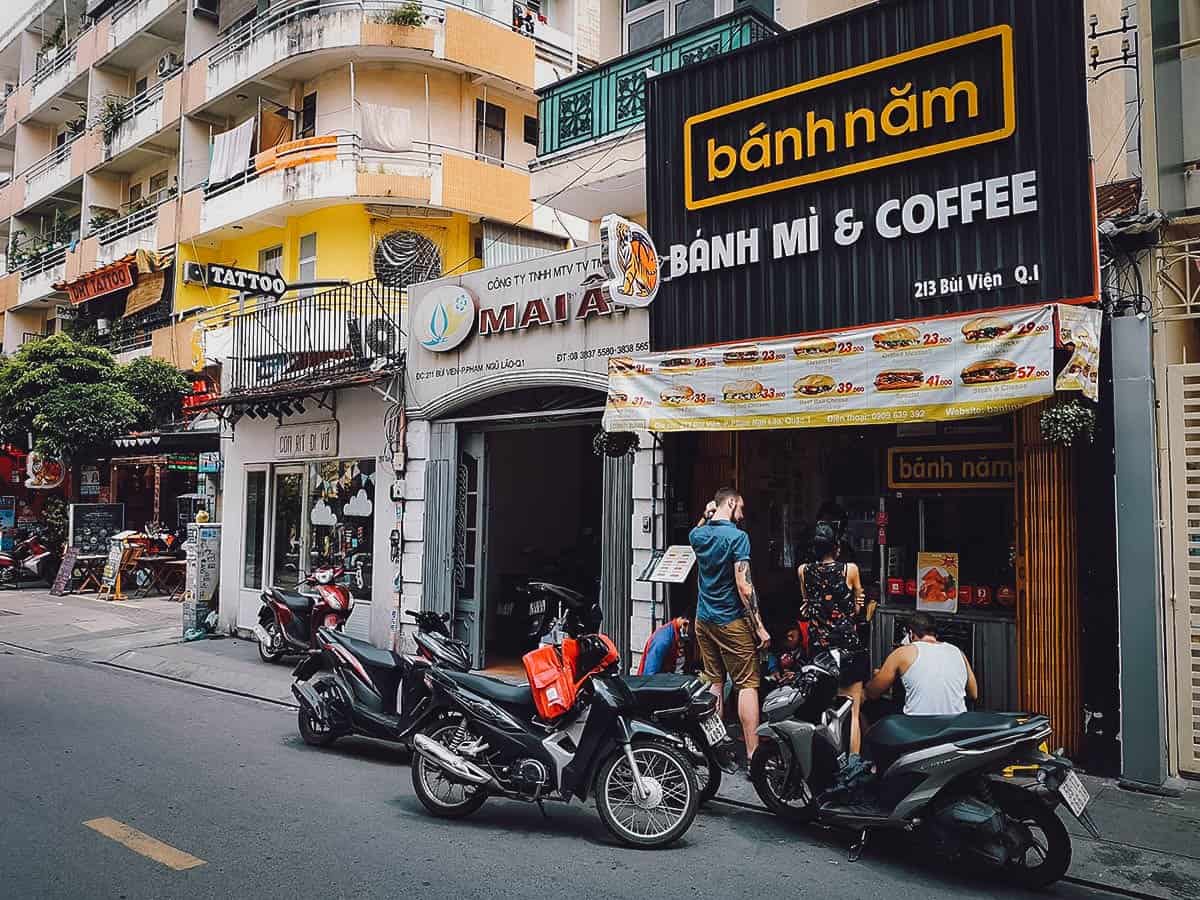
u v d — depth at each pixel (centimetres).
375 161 1883
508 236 1788
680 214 862
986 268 691
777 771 594
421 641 695
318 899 445
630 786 547
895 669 574
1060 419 602
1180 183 668
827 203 773
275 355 1277
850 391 689
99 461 2125
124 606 1680
